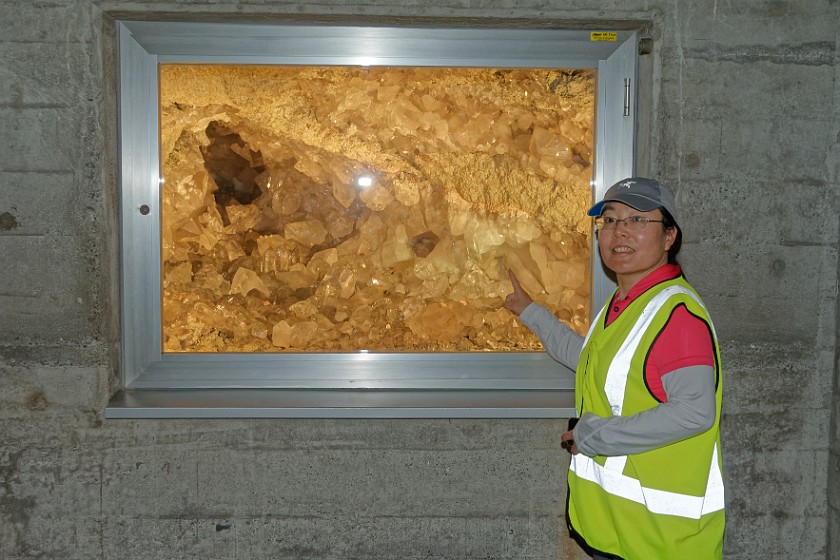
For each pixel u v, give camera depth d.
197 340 2.87
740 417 2.84
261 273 2.88
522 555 2.80
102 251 2.69
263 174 2.86
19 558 2.75
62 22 2.62
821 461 2.88
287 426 2.73
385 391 2.88
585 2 2.68
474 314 2.91
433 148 2.87
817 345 2.84
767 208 2.79
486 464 2.76
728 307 2.81
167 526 2.75
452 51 2.81
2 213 2.66
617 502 1.95
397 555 2.78
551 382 2.89
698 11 2.73
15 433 2.71
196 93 2.81
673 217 2.03
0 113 2.64
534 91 2.87
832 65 2.77
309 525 2.77
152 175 2.80
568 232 2.90
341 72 2.83
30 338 2.70
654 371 1.87
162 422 2.71
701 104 2.76
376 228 2.88
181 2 2.62
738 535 2.88
